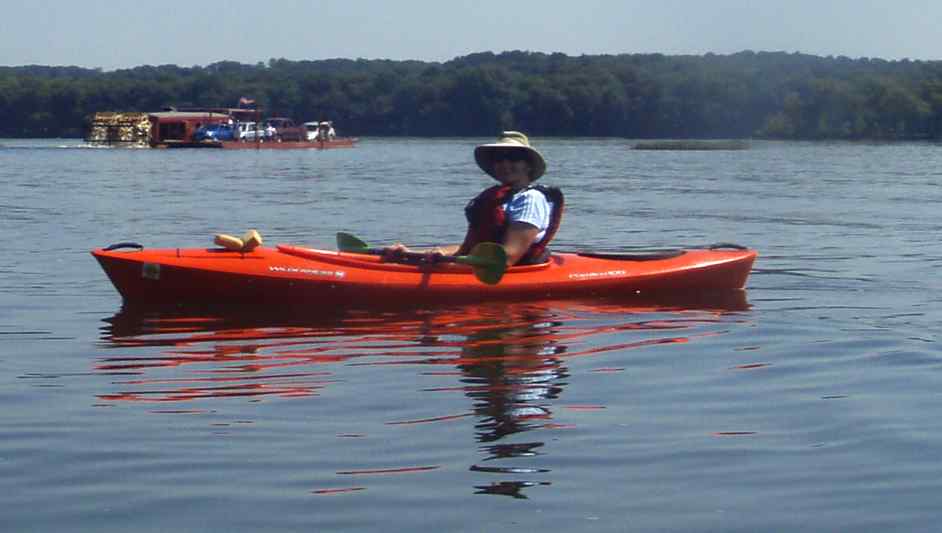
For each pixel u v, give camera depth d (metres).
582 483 4.64
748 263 9.74
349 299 8.63
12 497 4.48
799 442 5.19
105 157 45.75
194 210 18.94
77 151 53.66
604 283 9.14
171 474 4.73
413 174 31.77
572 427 5.43
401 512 4.32
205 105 85.25
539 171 8.88
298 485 4.61
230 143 58.59
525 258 8.99
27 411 5.70
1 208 19.05
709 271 9.52
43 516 4.29
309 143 60.78
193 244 13.77
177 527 4.18
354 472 4.76
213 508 4.36
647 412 5.71
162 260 8.53
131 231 15.29
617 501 4.45
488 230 8.80
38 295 9.41
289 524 4.20
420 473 4.75
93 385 6.26
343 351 7.16
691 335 7.74
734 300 9.30
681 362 6.88
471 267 8.86
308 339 7.52
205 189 24.72
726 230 15.66
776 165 36.62
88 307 8.77
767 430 5.38
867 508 4.37
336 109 85.88
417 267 8.81
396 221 17.02
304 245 13.91
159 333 7.73
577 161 40.56
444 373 6.56
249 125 66.44
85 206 19.62
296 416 5.62
